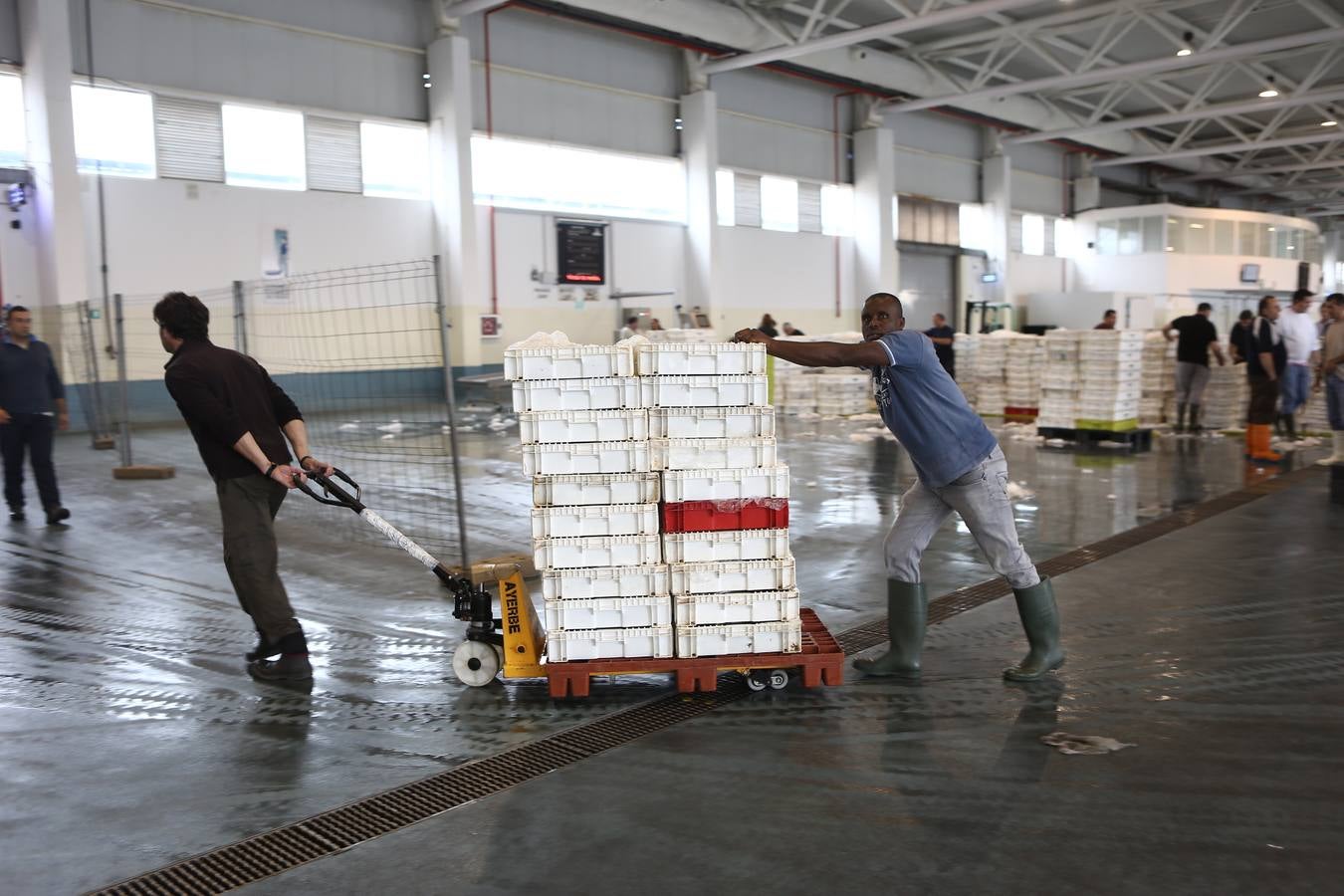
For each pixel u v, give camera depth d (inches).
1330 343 349.1
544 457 152.4
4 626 203.6
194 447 521.3
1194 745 136.6
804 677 156.6
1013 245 1232.2
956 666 171.3
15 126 581.3
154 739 144.9
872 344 152.2
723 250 904.9
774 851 109.3
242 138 654.5
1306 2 770.2
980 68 899.4
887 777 128.0
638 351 152.9
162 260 625.0
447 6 708.7
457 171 721.0
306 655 173.2
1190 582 224.2
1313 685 159.3
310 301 680.4
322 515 320.8
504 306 766.5
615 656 155.8
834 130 994.7
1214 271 1307.8
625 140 836.0
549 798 123.3
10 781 131.0
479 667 164.7
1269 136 1263.5
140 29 606.2
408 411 660.7
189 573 250.2
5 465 316.2
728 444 152.8
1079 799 120.6
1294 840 110.0
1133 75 810.2
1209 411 544.7
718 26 744.3
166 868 108.3
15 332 306.3
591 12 766.5
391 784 128.6
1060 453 458.9
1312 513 305.0
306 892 103.0
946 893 100.3
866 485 374.3
